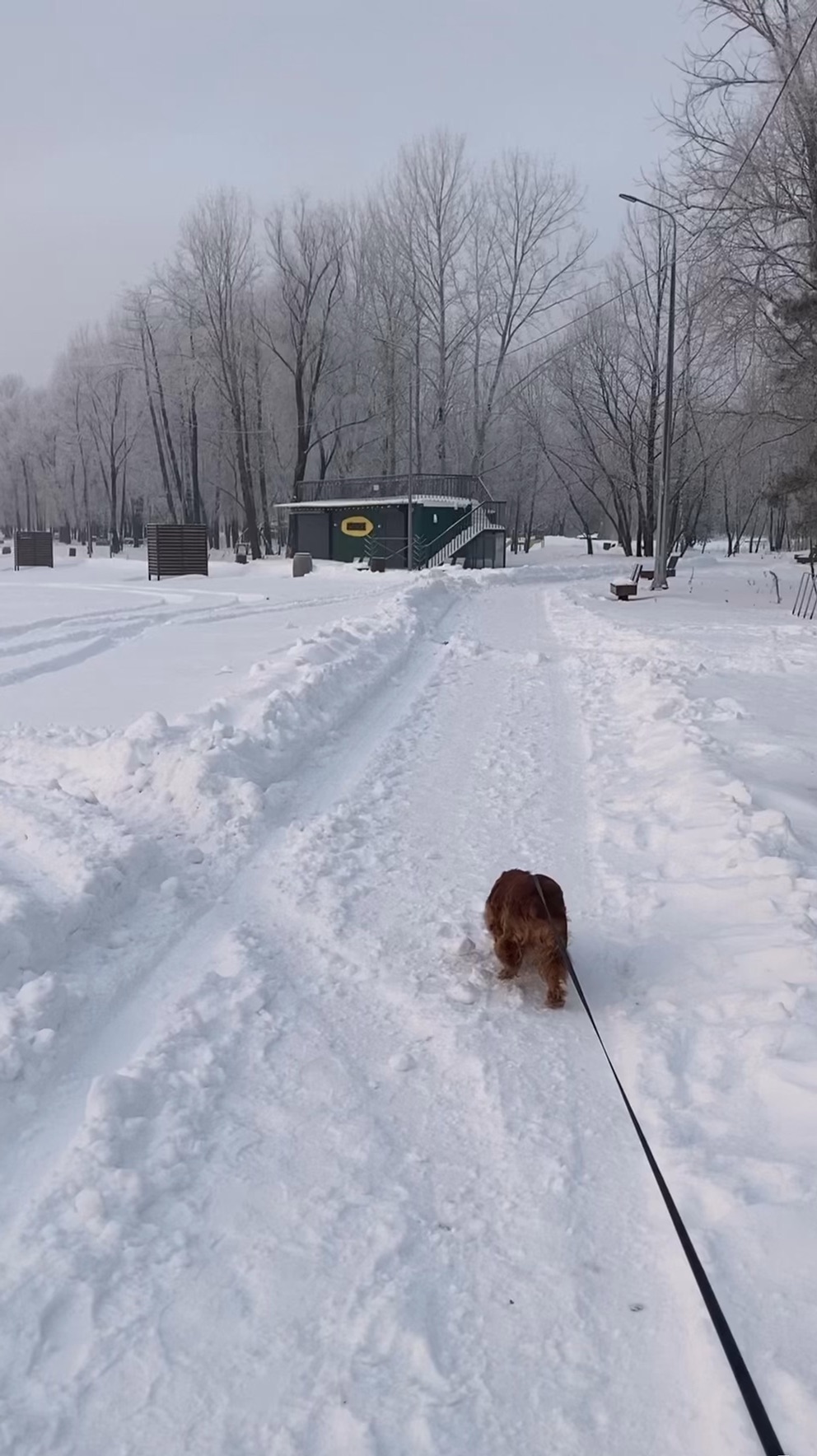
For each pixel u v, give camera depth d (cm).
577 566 4356
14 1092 378
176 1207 322
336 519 4650
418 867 619
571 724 1015
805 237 2261
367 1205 324
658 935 511
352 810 728
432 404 5891
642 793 752
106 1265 295
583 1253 303
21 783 739
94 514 8875
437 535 4422
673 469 4606
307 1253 303
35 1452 238
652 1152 345
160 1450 239
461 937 520
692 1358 264
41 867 559
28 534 5206
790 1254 290
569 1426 246
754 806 683
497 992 463
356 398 5956
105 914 527
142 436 7688
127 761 742
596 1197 327
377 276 5700
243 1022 435
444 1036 425
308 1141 357
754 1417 232
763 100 2306
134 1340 270
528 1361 265
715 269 2302
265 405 5997
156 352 6631
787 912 509
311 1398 254
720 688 1164
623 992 460
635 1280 292
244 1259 300
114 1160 339
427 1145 355
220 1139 357
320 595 2894
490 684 1244
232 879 599
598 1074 396
